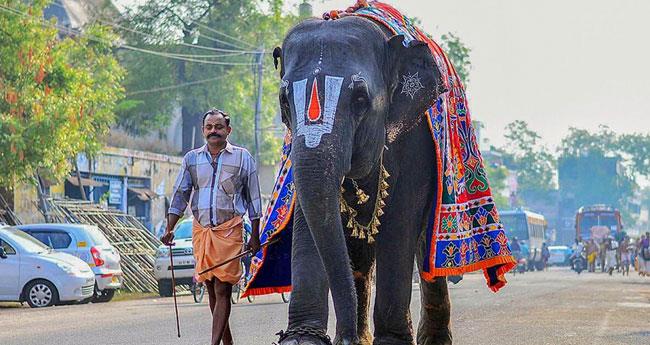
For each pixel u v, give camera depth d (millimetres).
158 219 39031
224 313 8375
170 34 45719
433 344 8234
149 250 28797
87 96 26688
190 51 45344
